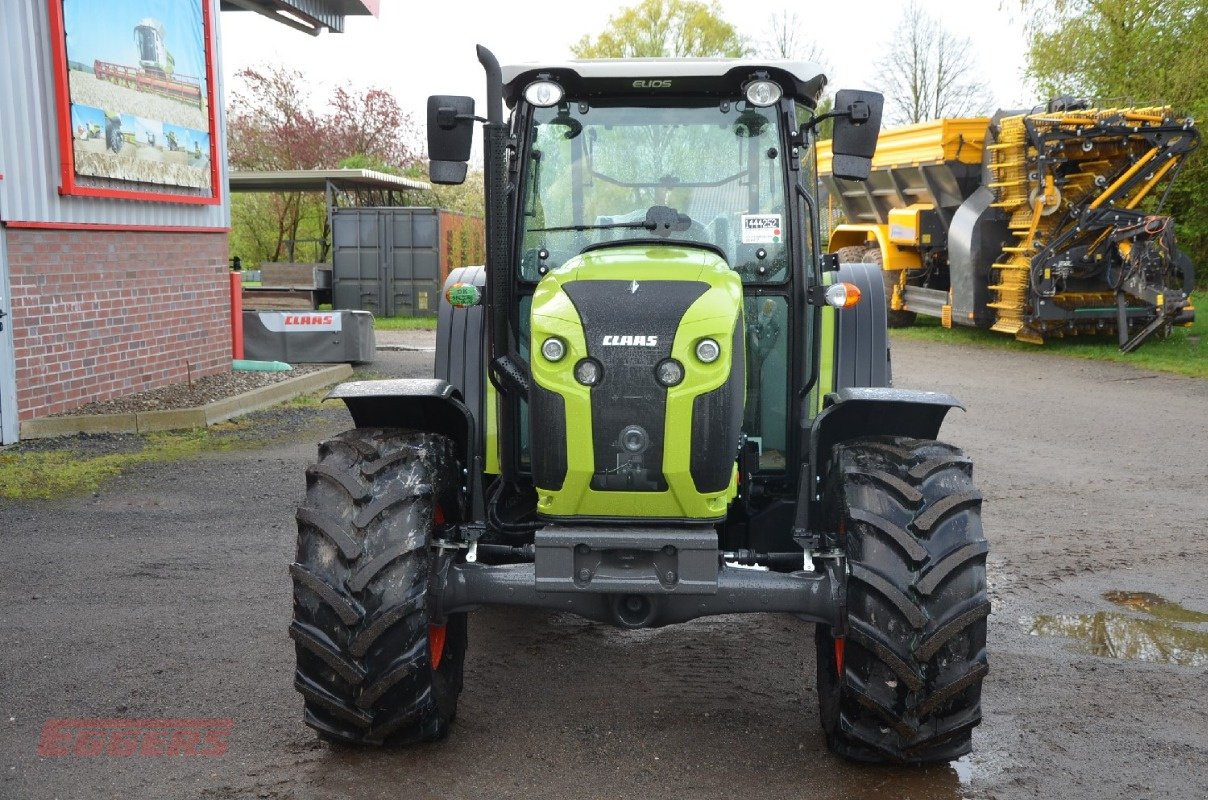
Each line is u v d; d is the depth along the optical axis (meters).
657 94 4.18
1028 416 10.36
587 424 3.36
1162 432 9.59
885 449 3.57
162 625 4.81
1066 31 22.80
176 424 9.12
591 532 3.34
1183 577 5.64
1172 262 14.69
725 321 3.41
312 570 3.36
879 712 3.29
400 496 3.43
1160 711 4.03
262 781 3.42
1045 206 14.20
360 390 3.72
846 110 3.76
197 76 10.94
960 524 3.35
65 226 8.88
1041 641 4.75
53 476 7.45
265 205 30.94
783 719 3.95
